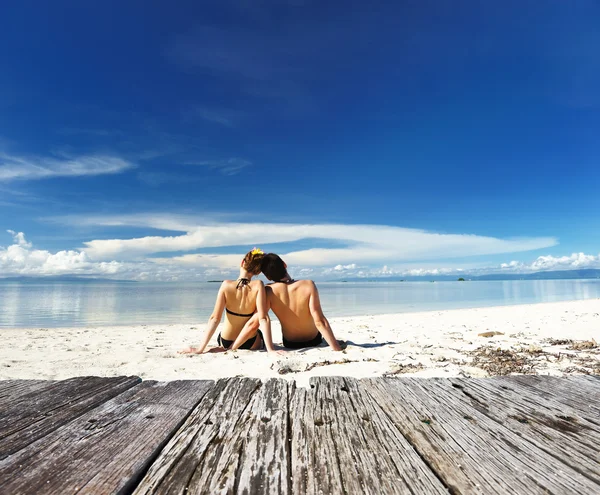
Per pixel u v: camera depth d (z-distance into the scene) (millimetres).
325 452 1405
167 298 28734
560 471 1271
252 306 5285
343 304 20547
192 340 7102
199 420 1725
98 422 1678
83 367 4168
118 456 1354
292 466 1300
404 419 1736
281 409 1872
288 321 5336
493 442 1490
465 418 1751
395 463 1319
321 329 5133
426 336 6785
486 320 9656
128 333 8359
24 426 1629
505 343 5742
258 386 2273
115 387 2221
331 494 1130
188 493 1136
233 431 1598
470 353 4816
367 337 6805
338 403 1962
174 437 1540
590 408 1884
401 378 2449
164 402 1960
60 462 1312
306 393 2135
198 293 39719
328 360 4359
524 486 1178
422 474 1247
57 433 1557
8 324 11555
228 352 5113
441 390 2189
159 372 3895
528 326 8023
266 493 1128
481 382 2350
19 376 3760
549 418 1749
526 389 2193
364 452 1404
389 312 14977
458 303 20938
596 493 1143
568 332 6957
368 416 1773
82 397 2031
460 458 1359
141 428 1610
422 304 20281
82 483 1177
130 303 22453
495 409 1863
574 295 28906
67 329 9273
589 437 1545
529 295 29875
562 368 3947
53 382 2340
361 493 1137
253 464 1309
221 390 2182
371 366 4039
